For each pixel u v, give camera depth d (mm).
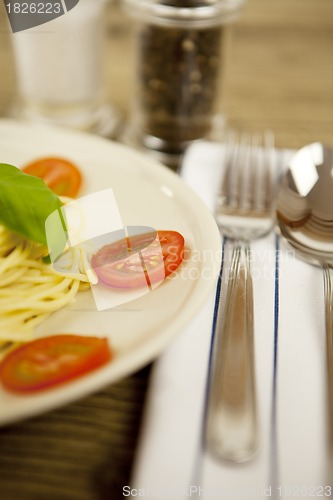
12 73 504
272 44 565
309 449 249
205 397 263
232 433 245
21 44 425
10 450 256
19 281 312
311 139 443
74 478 250
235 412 250
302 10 628
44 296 300
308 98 492
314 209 348
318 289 309
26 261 319
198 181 377
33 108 454
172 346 278
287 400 263
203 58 413
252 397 254
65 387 238
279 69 530
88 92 449
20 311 292
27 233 292
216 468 243
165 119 430
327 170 360
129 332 263
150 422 255
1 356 275
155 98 424
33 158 355
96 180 341
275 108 478
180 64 411
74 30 419
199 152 397
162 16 395
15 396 238
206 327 286
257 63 536
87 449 258
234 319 284
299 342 284
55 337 261
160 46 409
